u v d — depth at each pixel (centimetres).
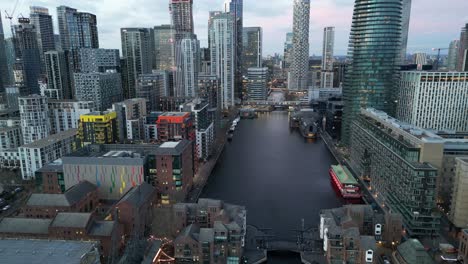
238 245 14250
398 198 17738
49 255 8431
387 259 14300
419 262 12581
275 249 15400
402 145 17425
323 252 15062
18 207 19888
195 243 14025
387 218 15412
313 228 17500
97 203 19750
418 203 15838
